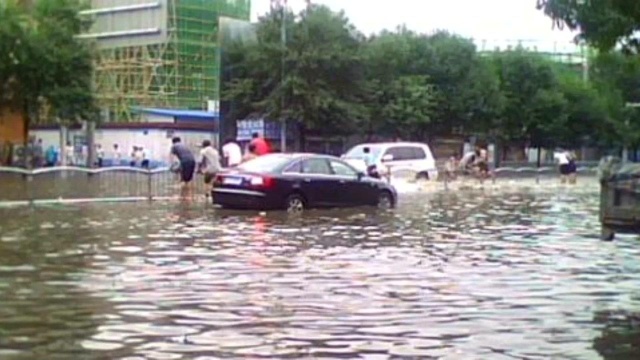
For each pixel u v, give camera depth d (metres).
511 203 28.62
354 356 7.50
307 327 8.64
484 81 60.03
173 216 21.08
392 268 12.74
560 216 23.05
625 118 66.94
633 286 11.38
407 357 7.48
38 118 48.62
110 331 8.37
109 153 58.31
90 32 46.72
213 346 7.81
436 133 60.09
